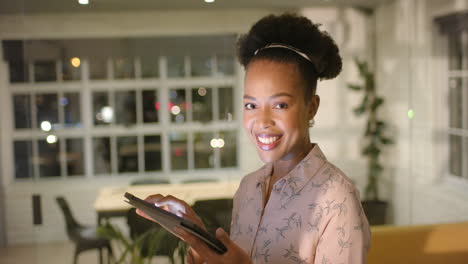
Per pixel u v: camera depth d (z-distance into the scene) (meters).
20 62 2.71
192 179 3.07
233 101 3.04
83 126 3.15
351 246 0.71
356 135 3.29
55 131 2.98
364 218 0.75
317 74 0.80
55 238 2.74
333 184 0.75
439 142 3.09
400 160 3.25
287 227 0.77
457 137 3.03
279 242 0.77
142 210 0.69
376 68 3.24
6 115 2.80
